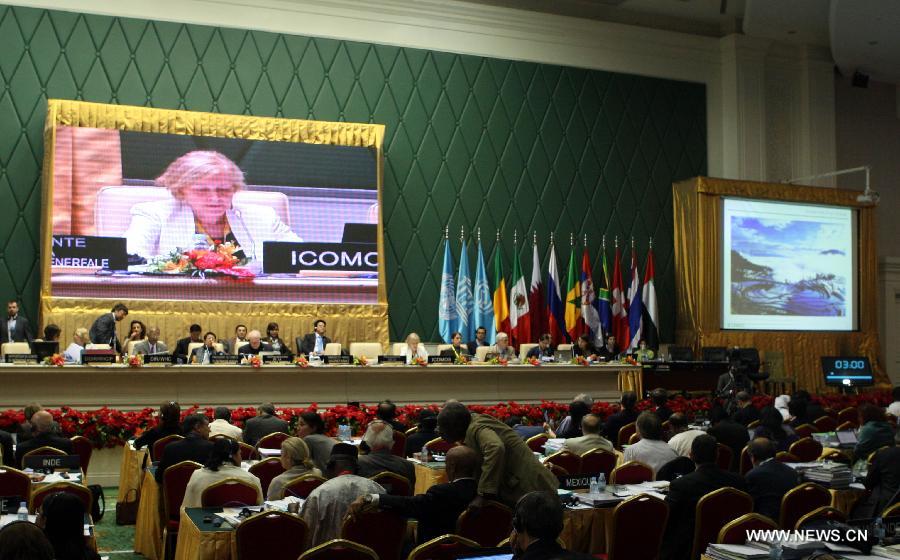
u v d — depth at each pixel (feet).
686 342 57.41
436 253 53.52
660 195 58.95
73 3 47.57
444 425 17.54
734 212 57.93
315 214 49.55
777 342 58.44
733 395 46.16
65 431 34.50
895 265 64.08
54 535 13.03
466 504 16.87
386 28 53.21
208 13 49.85
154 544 23.53
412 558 14.24
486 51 55.31
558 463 24.29
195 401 37.83
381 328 50.08
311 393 39.91
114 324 42.91
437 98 54.03
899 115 66.08
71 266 45.39
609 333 56.39
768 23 57.88
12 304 43.68
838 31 55.57
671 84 59.77
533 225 55.72
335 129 50.29
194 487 19.89
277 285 48.55
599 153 57.57
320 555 14.30
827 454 28.66
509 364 44.14
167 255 46.88
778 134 62.18
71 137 45.83
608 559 18.54
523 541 12.14
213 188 47.91
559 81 56.95
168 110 47.70
